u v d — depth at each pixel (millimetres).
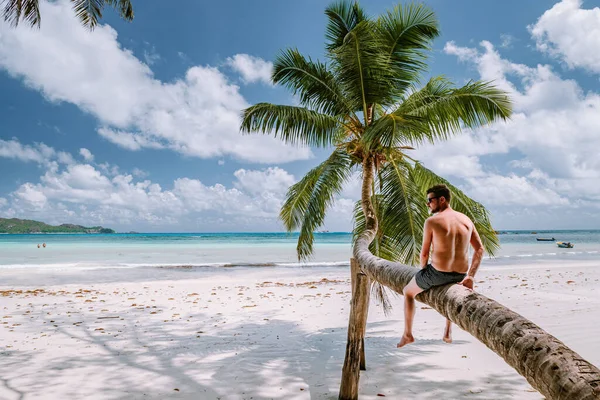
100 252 39156
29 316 10242
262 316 10203
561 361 1391
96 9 8969
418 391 5316
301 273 20953
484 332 1855
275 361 6664
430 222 2881
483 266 23250
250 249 45406
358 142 7922
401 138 7270
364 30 7180
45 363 6562
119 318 10023
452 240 2773
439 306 2486
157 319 9906
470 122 7676
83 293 13969
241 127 8211
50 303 12102
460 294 2307
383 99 7895
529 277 17172
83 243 65125
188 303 12008
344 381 5090
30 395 5270
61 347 7484
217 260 29844
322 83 8094
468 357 6660
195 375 6016
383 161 8023
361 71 7496
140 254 36344
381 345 7457
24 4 8133
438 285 2713
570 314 9266
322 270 22375
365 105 7863
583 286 14070
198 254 36469
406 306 3016
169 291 14383
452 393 5230
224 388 5520
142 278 18656
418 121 6453
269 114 8070
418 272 2898
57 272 20766
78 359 6773
